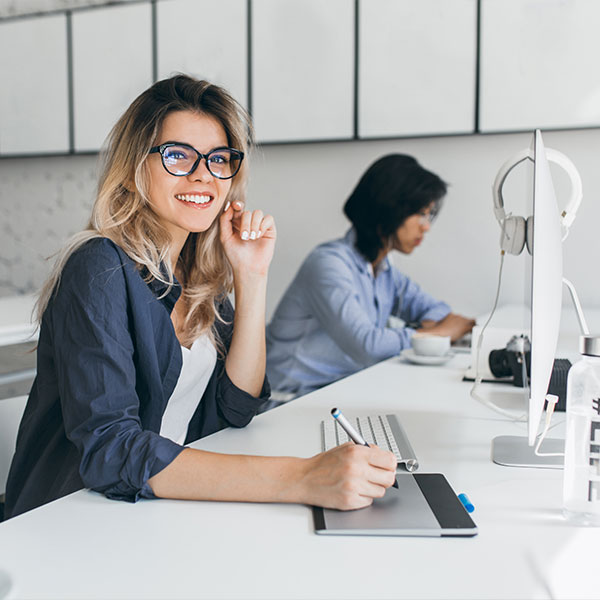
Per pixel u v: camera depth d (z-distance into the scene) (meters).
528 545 0.75
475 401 1.44
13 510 1.12
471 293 2.80
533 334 0.89
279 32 2.93
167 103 1.13
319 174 2.99
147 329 1.05
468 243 2.79
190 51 3.07
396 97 2.79
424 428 1.22
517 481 0.96
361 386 1.59
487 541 0.76
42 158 3.44
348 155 2.94
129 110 1.16
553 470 1.00
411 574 0.68
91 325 0.96
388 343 2.45
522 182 2.70
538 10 2.58
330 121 2.89
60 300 0.99
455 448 1.11
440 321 2.75
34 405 1.15
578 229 2.62
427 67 2.74
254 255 1.27
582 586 0.66
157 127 1.12
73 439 0.92
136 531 0.78
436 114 2.74
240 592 0.64
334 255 2.65
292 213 3.05
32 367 1.80
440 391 1.54
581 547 0.75
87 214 3.36
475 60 2.67
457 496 0.88
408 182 2.68
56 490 1.07
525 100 2.62
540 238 0.87
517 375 1.59
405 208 2.69
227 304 1.39
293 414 1.32
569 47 2.55
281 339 2.73
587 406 0.81
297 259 3.07
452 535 0.77
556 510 0.85
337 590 0.65
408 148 2.84
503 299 2.76
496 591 0.65
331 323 2.57
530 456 1.05
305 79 2.91
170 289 1.14
